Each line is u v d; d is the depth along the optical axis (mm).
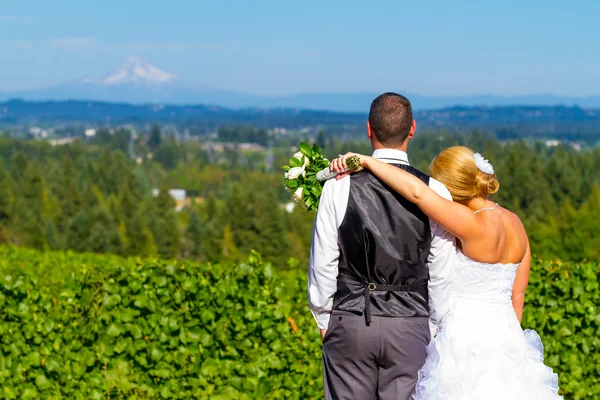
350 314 3629
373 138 3756
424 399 3678
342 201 3609
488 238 3762
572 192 111562
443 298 3695
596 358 6176
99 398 6227
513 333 3918
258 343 6199
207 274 6520
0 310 6207
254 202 92438
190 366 6223
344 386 3676
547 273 6434
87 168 152875
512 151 113125
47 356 6238
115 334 6246
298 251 89188
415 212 3592
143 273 6312
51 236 93500
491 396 3744
